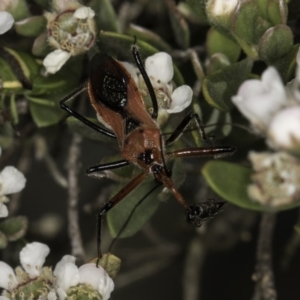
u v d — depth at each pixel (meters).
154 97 0.18
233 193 0.17
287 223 0.21
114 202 0.18
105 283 0.17
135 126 0.18
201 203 0.18
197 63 0.18
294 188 0.16
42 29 0.18
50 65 0.18
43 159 0.20
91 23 0.18
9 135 0.20
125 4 0.20
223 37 0.18
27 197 0.22
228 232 0.21
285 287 0.21
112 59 0.18
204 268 0.21
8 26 0.18
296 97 0.16
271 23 0.17
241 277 0.21
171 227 0.21
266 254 0.19
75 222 0.19
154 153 0.17
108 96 0.18
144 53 0.18
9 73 0.18
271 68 0.16
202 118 0.18
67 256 0.18
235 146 0.18
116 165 0.18
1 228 0.18
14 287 0.18
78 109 0.19
